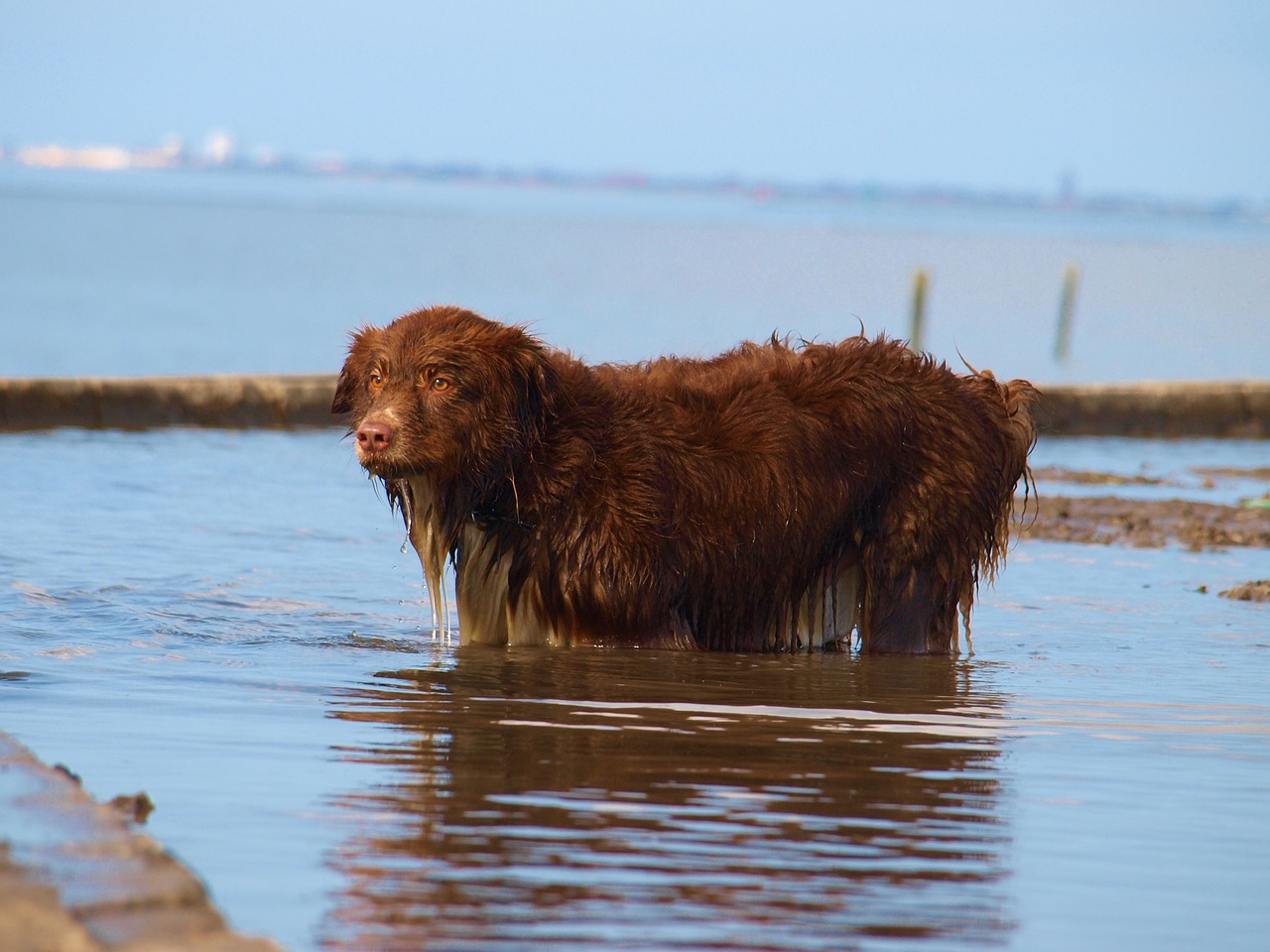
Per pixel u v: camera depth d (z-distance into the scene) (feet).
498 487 41.11
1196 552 62.08
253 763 29.35
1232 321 298.56
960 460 43.93
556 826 25.84
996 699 37.60
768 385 43.06
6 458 74.33
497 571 42.22
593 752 30.96
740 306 276.41
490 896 22.49
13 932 18.69
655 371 44.06
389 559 54.29
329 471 75.46
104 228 561.43
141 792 26.76
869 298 327.67
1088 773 30.66
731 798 27.91
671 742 32.04
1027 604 51.11
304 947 20.49
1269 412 112.27
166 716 32.96
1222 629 47.50
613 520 40.98
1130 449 101.91
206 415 92.68
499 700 35.53
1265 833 26.96
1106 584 54.85
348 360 42.14
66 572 48.62
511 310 236.02
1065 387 107.86
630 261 485.15
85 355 150.92
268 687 36.11
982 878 24.17
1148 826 27.17
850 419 42.93
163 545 54.29
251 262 374.02
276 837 24.84
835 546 43.70
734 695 37.04
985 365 186.50
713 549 41.83
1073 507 72.23
